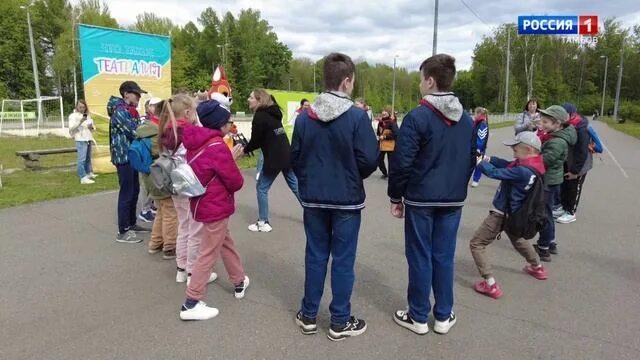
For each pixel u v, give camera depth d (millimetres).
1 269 4312
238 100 72875
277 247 5059
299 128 3000
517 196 3689
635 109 43812
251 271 4355
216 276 4207
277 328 3283
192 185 3162
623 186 9047
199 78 70625
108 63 9531
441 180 2949
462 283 4094
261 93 5363
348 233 3010
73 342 3061
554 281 4152
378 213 6637
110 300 3695
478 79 73688
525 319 3432
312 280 3137
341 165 2898
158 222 4699
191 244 3717
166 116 3615
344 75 2891
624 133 28266
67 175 9578
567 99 73375
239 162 11703
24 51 53156
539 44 69125
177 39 75438
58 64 51031
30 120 32656
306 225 3121
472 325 3338
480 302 3717
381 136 9695
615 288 4004
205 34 75938
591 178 10055
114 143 4992
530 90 65625
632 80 73125
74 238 5266
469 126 3016
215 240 3354
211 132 3248
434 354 2955
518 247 4125
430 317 3477
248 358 2898
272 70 81688
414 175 2992
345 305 3109
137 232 5484
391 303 3691
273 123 5375
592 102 73188
